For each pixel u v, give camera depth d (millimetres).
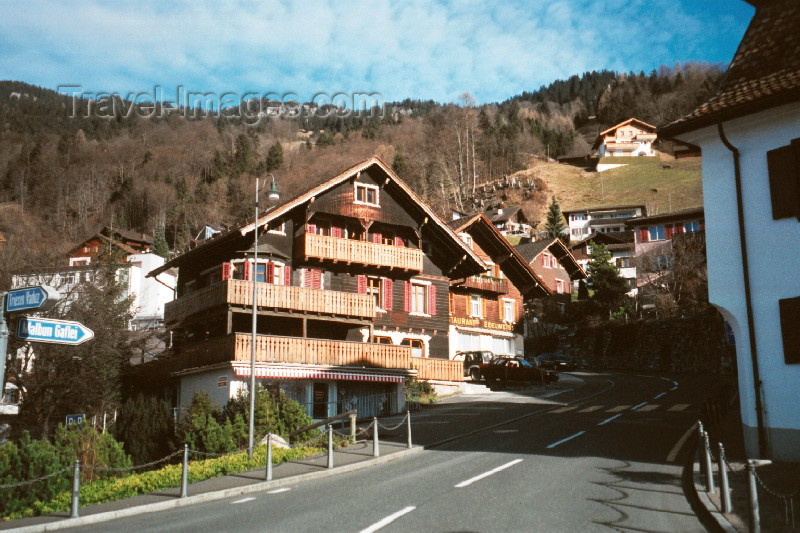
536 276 58969
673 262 64500
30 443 16984
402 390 37531
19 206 127750
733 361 47875
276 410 26797
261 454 21500
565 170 162750
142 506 15125
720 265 18953
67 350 34219
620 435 22828
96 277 39781
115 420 33156
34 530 13531
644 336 56844
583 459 18641
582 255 102562
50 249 49188
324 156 161375
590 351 62844
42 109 177375
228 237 37844
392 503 14008
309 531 11891
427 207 43625
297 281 39594
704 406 22281
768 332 17859
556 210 124500
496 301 57219
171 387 40812
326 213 40594
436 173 141875
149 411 29891
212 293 37031
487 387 44344
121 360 38969
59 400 34938
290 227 40031
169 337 47156
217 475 19219
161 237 106938
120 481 17766
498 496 14297
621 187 146125
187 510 14945
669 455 19078
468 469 17781
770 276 17969
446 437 25062
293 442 26109
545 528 11727
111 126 171000
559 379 49375
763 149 18516
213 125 172500
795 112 17969
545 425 26188
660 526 11906
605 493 14461
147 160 152375
